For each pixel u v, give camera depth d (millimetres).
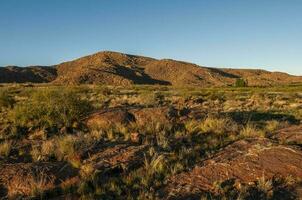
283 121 17016
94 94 36875
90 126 14648
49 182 8672
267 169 8906
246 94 38812
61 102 15930
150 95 28969
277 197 7902
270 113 20469
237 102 27172
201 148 10992
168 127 13555
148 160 9898
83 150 10625
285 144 10375
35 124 15531
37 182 8555
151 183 8711
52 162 9969
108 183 8664
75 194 8281
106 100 28625
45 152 10922
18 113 16219
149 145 11062
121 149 10703
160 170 9234
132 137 12094
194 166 9461
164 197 8039
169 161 9852
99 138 12273
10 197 8141
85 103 16469
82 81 153000
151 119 14656
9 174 8938
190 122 13953
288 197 7879
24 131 14797
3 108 22062
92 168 9234
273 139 11094
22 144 12266
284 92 46062
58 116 15484
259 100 28938
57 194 8367
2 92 23344
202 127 13367
